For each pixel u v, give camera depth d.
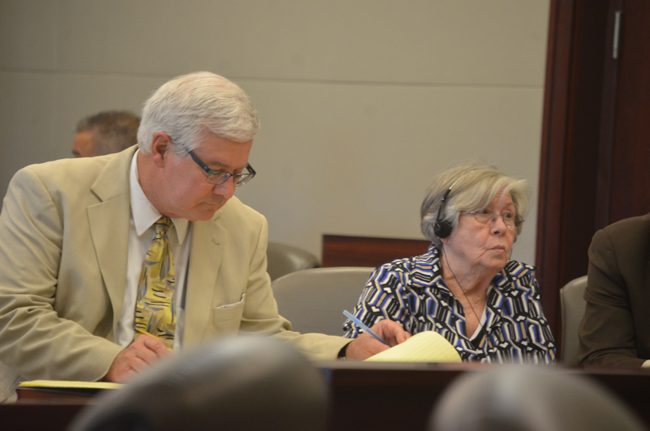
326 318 5.48
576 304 5.54
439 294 5.07
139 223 4.29
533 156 8.43
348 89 8.62
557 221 8.37
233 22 8.68
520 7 8.38
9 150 8.90
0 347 4.01
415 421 1.84
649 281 5.09
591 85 8.33
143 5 8.73
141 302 4.25
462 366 1.87
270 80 8.68
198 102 4.05
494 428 0.78
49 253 4.19
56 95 8.84
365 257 8.68
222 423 0.85
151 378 0.87
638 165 8.18
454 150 8.52
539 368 0.85
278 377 0.88
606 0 8.28
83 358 3.86
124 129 7.37
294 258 7.22
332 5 8.59
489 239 5.03
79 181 4.31
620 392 1.95
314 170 8.70
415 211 8.59
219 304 4.47
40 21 8.82
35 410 1.74
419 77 8.54
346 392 1.83
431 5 8.48
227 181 4.14
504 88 8.44
